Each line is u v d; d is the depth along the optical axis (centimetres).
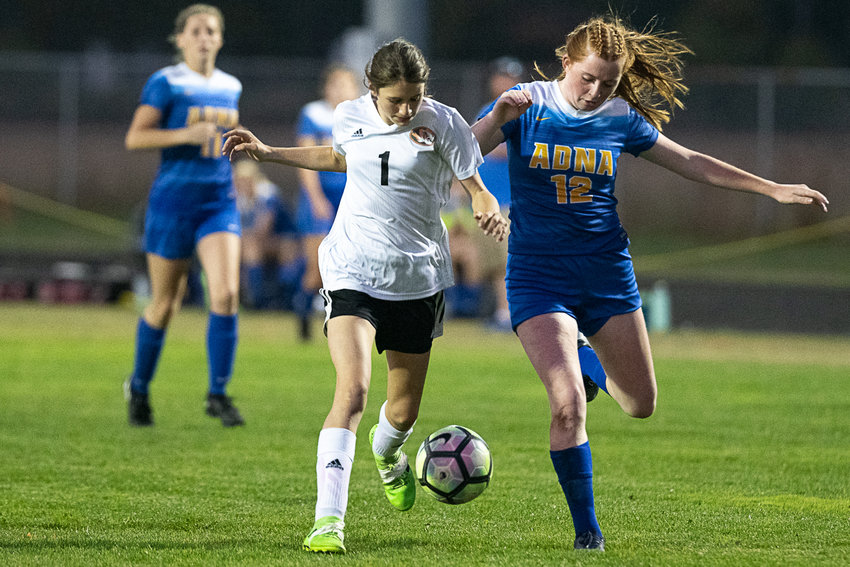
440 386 3853
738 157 9062
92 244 8650
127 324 5875
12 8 13388
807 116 9006
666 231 9112
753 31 12875
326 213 4912
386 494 2034
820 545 1722
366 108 1748
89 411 3186
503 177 5216
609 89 1778
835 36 12775
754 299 6594
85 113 9931
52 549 1652
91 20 13425
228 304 2920
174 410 3222
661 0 13162
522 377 4128
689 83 9088
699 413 3322
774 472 2416
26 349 4734
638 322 1856
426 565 1545
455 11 13100
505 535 1795
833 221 8825
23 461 2438
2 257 7519
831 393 3812
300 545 1694
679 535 1797
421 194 1747
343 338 1716
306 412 3203
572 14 13200
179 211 2875
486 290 6431
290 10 13188
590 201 1827
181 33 2945
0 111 9888
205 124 2777
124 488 2169
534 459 2553
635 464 2503
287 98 9325
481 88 8119
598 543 1667
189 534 1780
